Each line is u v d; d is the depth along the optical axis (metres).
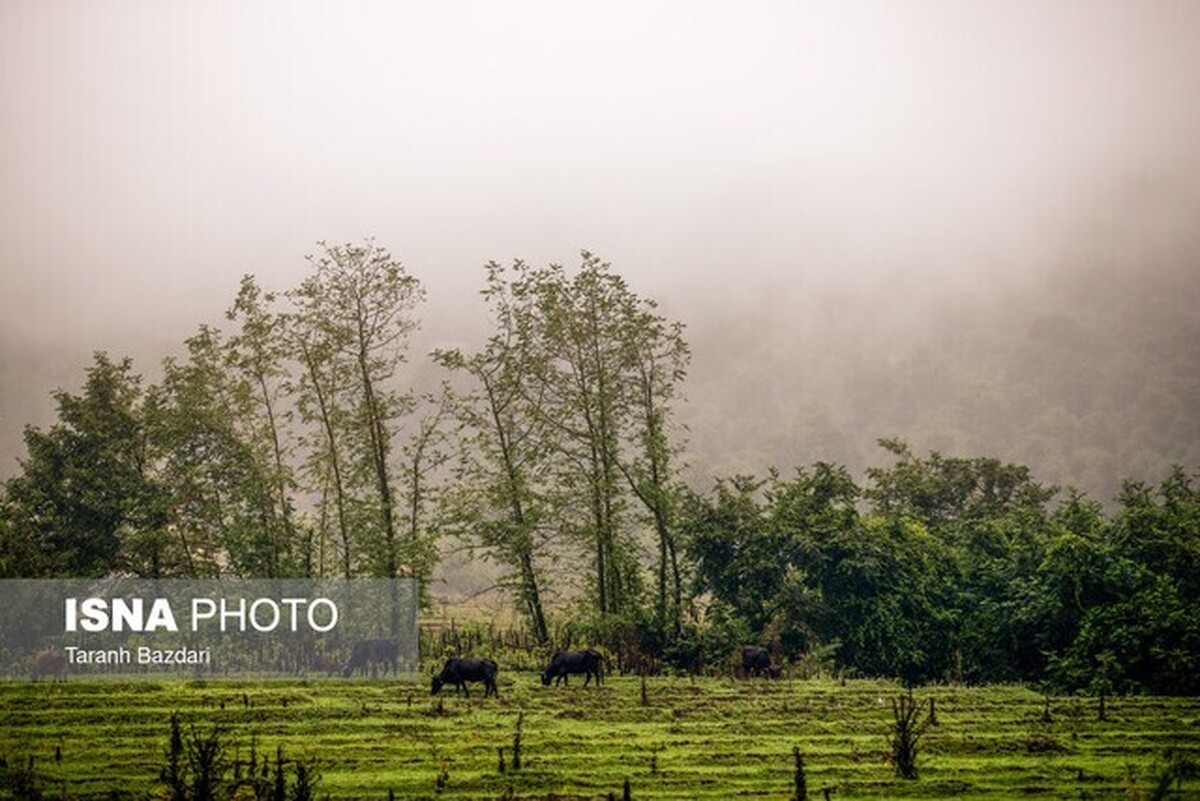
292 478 52.78
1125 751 30.62
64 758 28.94
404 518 52.12
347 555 51.97
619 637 50.22
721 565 52.03
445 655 50.84
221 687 40.34
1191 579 46.69
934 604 50.94
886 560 50.12
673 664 49.12
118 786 26.22
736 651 47.56
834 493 53.00
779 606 50.19
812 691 41.06
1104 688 41.38
